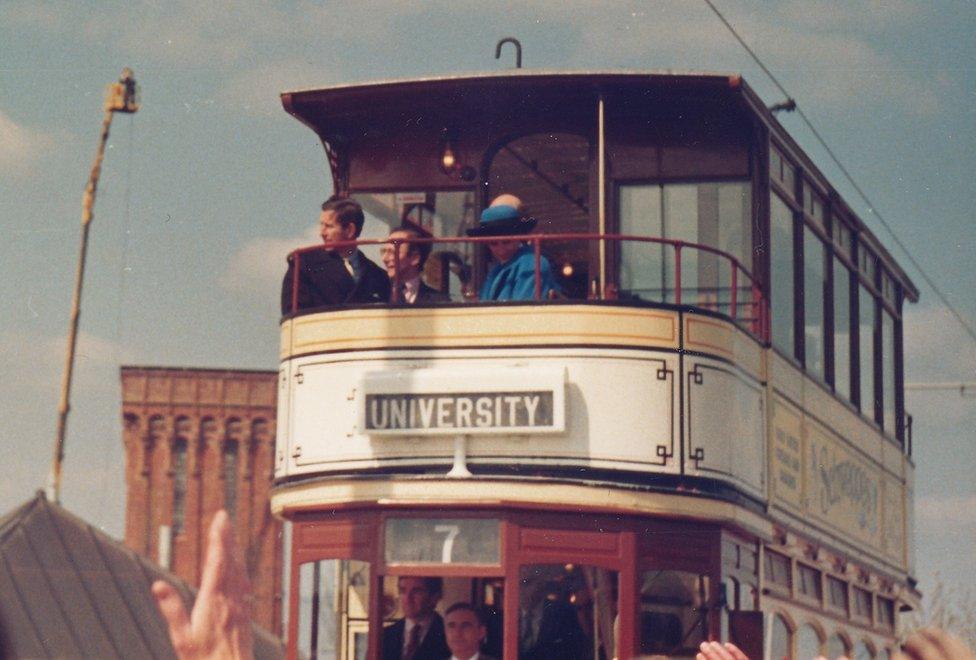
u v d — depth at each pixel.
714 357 14.59
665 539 14.19
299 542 14.68
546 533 13.94
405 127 16.75
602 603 14.00
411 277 15.43
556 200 16.66
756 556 15.69
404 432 14.17
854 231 19.61
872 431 20.08
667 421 14.26
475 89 16.33
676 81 15.84
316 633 14.73
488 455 14.05
